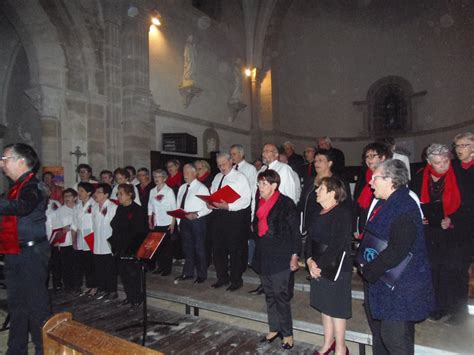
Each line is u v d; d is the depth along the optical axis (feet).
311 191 13.17
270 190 10.80
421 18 46.14
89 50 28.58
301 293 14.87
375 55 50.47
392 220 7.55
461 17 40.27
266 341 11.67
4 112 33.53
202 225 16.69
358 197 12.80
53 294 17.52
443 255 11.04
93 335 6.27
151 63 33.24
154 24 33.22
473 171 10.76
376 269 7.38
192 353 11.20
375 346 8.98
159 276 17.98
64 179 26.84
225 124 42.86
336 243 9.20
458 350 9.34
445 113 43.50
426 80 46.01
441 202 10.77
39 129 29.76
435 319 11.24
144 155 30.83
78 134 27.89
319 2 51.67
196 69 38.29
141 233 12.20
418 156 46.93
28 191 10.07
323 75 52.54
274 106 47.50
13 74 32.96
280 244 10.68
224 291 15.25
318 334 12.55
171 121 35.06
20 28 26.32
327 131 52.42
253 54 47.29
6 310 15.83
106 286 16.62
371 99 50.70
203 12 39.96
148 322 13.35
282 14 47.09
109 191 16.90
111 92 29.66
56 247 18.13
